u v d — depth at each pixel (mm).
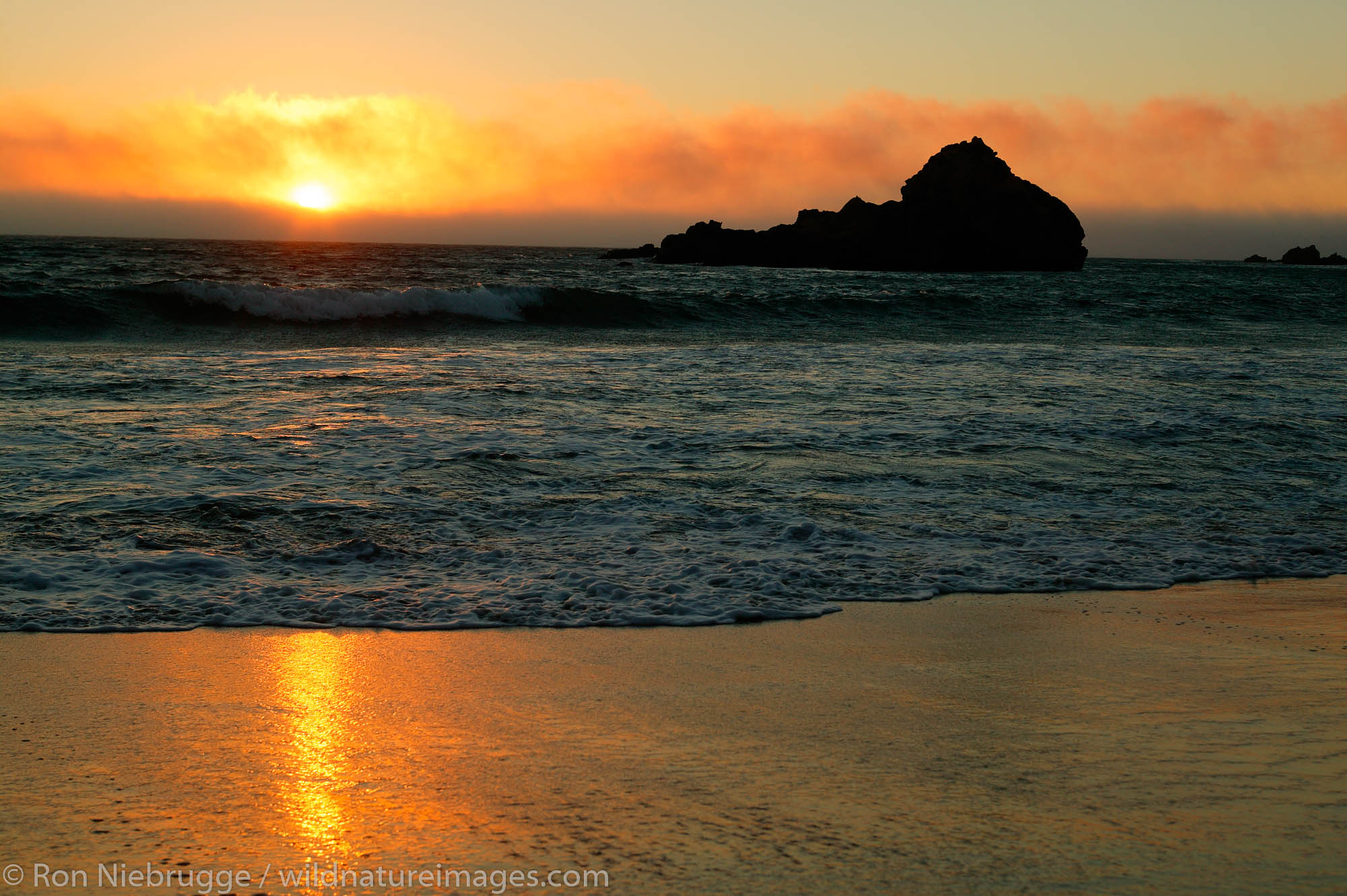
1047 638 4371
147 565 5164
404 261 66000
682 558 5512
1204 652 4188
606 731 3252
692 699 3576
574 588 4980
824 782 2842
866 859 2393
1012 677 3857
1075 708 3496
